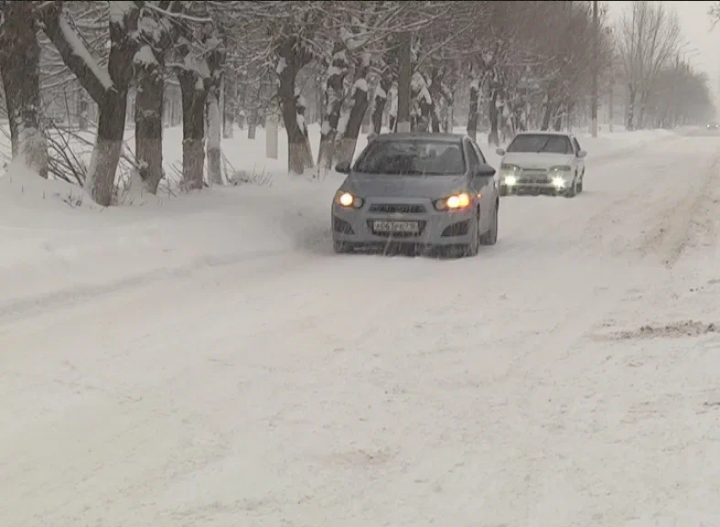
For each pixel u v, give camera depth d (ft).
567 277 48.03
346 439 23.65
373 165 60.03
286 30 86.22
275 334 34.53
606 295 42.80
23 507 19.62
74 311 37.86
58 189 58.18
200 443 23.30
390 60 129.70
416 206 55.01
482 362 30.91
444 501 20.02
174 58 81.66
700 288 43.75
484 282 46.47
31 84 59.00
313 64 137.69
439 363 30.76
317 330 35.27
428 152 60.08
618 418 25.31
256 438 23.68
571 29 216.54
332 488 20.65
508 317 37.96
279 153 155.63
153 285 43.96
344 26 87.56
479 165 60.70
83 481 20.97
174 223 55.01
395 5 95.14
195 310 38.63
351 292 43.32
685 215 77.25
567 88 231.91
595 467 21.91
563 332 35.27
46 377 28.60
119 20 60.03
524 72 209.77
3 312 36.68
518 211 85.15
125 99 61.72
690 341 33.45
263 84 136.46
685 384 28.27
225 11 65.26
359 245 56.85
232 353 31.71
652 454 22.68
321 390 27.68
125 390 27.48
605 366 30.45
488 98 219.61
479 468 21.86
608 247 60.08
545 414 25.71
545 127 234.17
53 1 57.62
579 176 105.60
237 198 74.13
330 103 115.24
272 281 46.16
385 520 19.06
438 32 137.28
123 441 23.44
